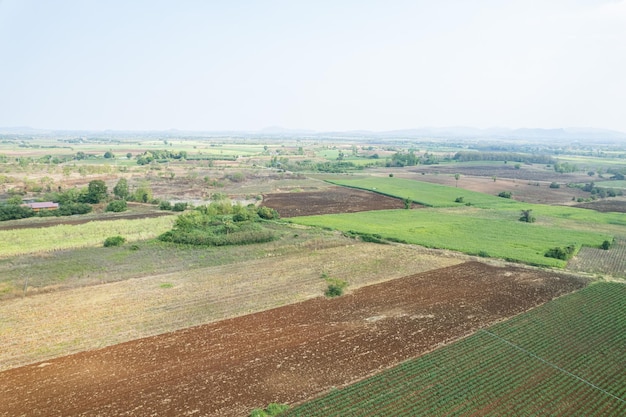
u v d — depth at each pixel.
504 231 86.00
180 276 55.16
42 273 54.09
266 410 28.98
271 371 33.97
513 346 38.97
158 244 69.06
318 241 74.38
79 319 42.12
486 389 32.19
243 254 65.56
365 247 72.12
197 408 29.11
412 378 33.28
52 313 43.31
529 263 65.19
